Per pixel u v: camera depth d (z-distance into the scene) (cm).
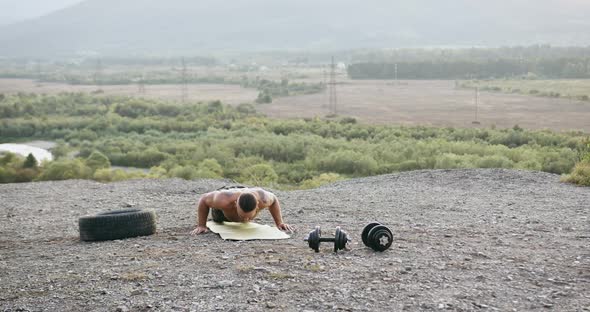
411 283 659
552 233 972
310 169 5631
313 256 789
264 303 598
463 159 4869
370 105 13212
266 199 969
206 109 11262
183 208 1374
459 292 625
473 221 1106
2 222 1262
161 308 594
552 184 1742
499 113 10038
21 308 611
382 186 1819
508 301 596
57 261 827
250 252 818
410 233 973
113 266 772
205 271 721
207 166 5428
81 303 620
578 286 646
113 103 12619
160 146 7125
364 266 732
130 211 1030
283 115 11038
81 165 4712
